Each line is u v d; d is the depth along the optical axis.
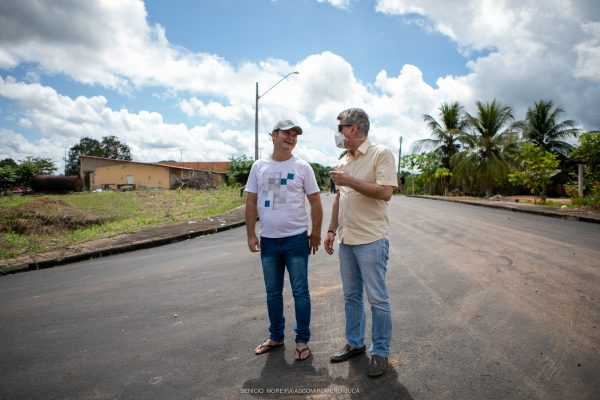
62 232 10.58
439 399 2.38
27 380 2.84
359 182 2.69
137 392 2.61
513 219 11.52
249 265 6.27
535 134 32.59
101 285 5.53
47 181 29.98
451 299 4.13
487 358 2.84
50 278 6.23
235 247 8.20
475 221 11.00
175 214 14.62
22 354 3.29
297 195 3.14
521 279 4.76
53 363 3.09
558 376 2.57
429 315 3.71
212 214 14.95
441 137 32.69
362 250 2.80
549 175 17.53
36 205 12.44
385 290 2.82
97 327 3.84
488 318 3.56
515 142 27.33
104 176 37.12
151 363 3.01
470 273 5.13
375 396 2.44
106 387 2.69
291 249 3.11
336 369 2.82
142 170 37.19
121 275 6.12
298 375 2.75
